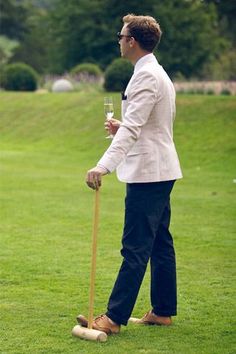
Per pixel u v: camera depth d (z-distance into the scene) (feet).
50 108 151.43
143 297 38.63
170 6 237.66
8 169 100.68
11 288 40.22
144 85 31.42
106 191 78.69
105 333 31.89
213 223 60.39
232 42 271.69
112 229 57.00
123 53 32.45
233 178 91.35
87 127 135.54
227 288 40.52
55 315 35.45
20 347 31.12
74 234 54.95
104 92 160.56
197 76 241.55
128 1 237.25
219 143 112.78
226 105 128.98
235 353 30.55
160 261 33.55
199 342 31.81
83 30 243.60
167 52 236.22
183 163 105.81
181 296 38.81
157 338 32.19
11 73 180.96
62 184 84.84
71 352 30.50
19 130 144.36
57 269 44.32
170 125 32.37
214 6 242.17
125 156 31.45
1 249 49.75
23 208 67.21
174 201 72.13
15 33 385.50
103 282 41.42
